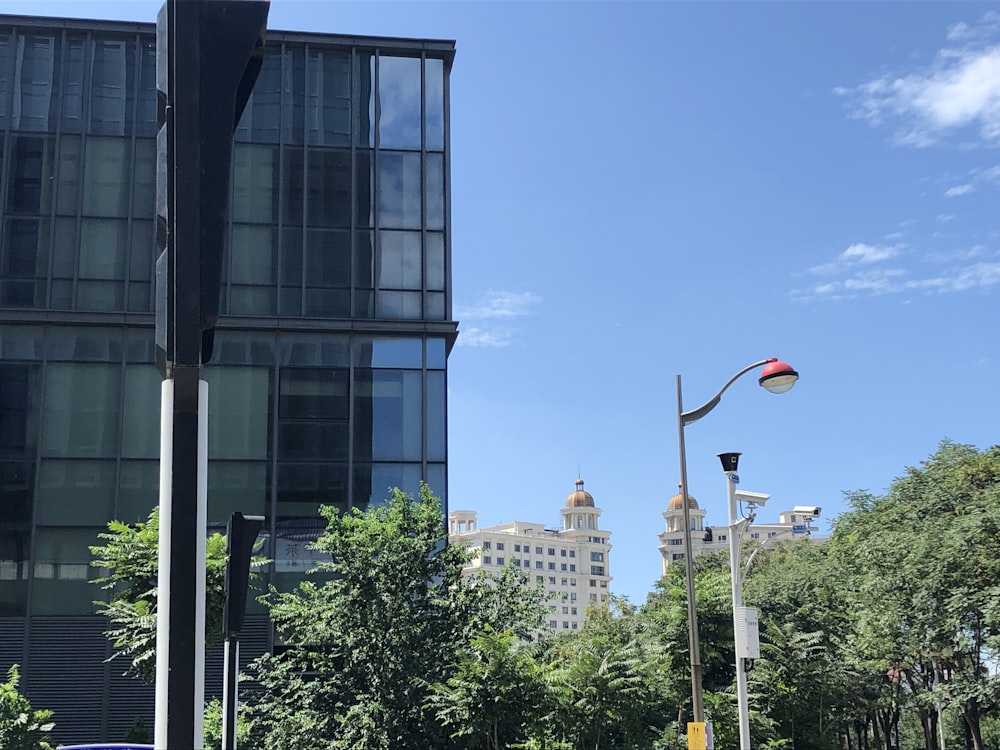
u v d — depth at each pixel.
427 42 32.50
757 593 39.91
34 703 26.77
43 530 27.97
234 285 30.12
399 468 29.80
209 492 28.81
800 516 20.92
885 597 34.38
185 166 4.43
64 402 28.91
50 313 29.03
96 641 27.36
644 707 22.66
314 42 31.89
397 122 32.06
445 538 24.20
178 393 4.28
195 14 4.55
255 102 31.42
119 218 30.17
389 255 31.11
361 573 22.20
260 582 28.14
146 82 31.14
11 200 29.70
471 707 20.23
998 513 31.28
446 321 30.77
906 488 40.31
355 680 21.59
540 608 23.38
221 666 26.86
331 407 29.89
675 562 29.88
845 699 34.03
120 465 28.73
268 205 30.83
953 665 36.31
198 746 3.99
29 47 30.75
